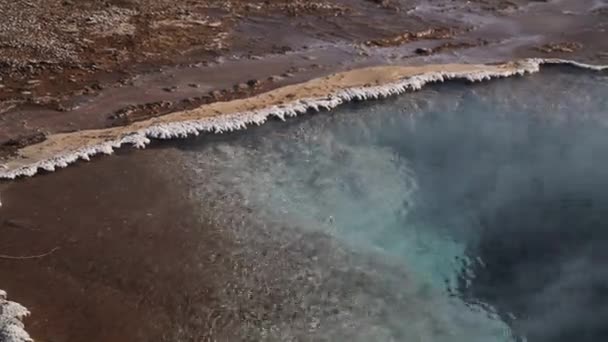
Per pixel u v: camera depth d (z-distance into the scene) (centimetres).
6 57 1440
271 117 1295
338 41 1606
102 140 1205
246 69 1460
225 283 958
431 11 1792
